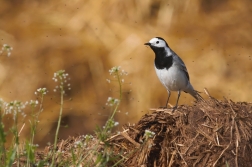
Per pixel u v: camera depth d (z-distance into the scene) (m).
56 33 17.03
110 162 8.73
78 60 16.34
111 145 8.91
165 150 8.86
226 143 8.68
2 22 17.50
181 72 11.67
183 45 16.64
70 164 8.62
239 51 16.58
